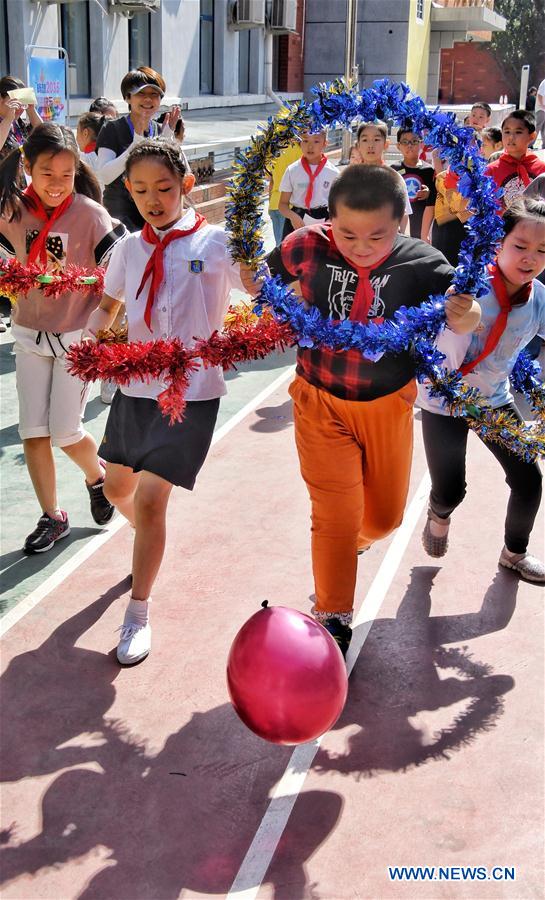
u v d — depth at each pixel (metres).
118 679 3.78
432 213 8.44
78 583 4.46
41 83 10.87
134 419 3.86
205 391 3.79
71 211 4.26
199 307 3.75
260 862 2.91
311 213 7.98
